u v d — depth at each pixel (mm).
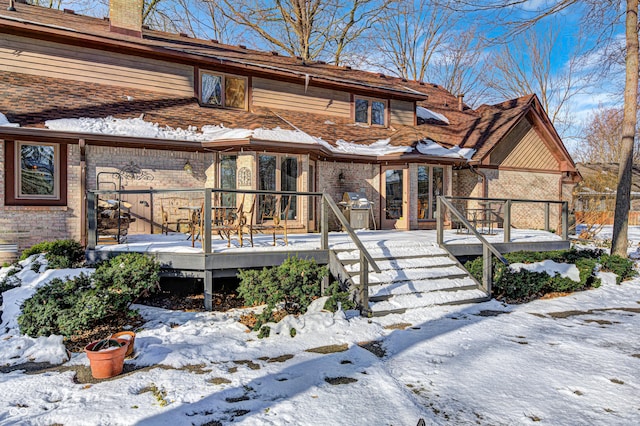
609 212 22656
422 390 4094
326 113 14875
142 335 5648
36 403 3754
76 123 9797
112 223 9188
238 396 3910
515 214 16828
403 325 6336
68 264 7812
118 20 12688
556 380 4324
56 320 5348
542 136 17516
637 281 10336
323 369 4527
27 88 10383
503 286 8141
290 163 11977
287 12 25281
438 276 8039
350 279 7184
